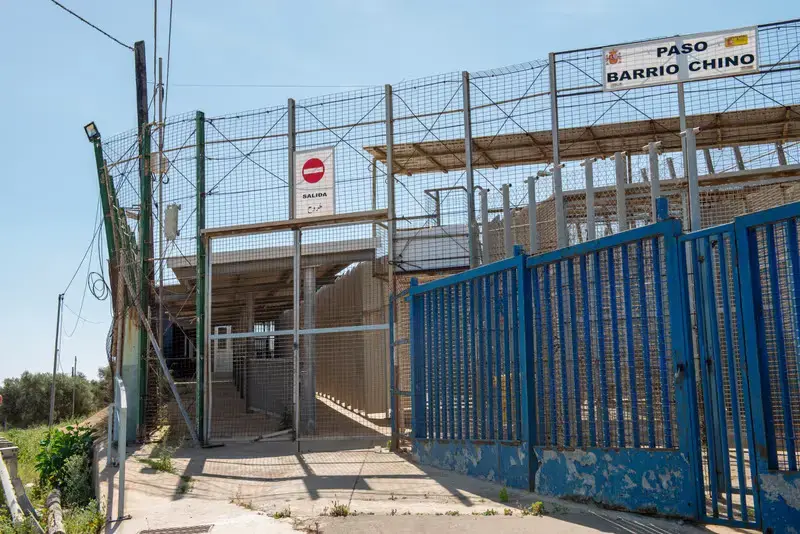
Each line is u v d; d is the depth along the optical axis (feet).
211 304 42.88
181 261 43.29
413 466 30.40
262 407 43.62
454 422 29.40
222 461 33.78
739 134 44.62
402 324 37.40
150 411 42.60
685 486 19.31
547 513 20.84
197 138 43.29
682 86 36.73
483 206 34.55
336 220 40.93
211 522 21.66
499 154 46.42
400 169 48.70
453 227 38.45
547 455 23.75
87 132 46.37
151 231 43.91
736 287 18.61
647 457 20.34
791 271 17.31
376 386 42.09
